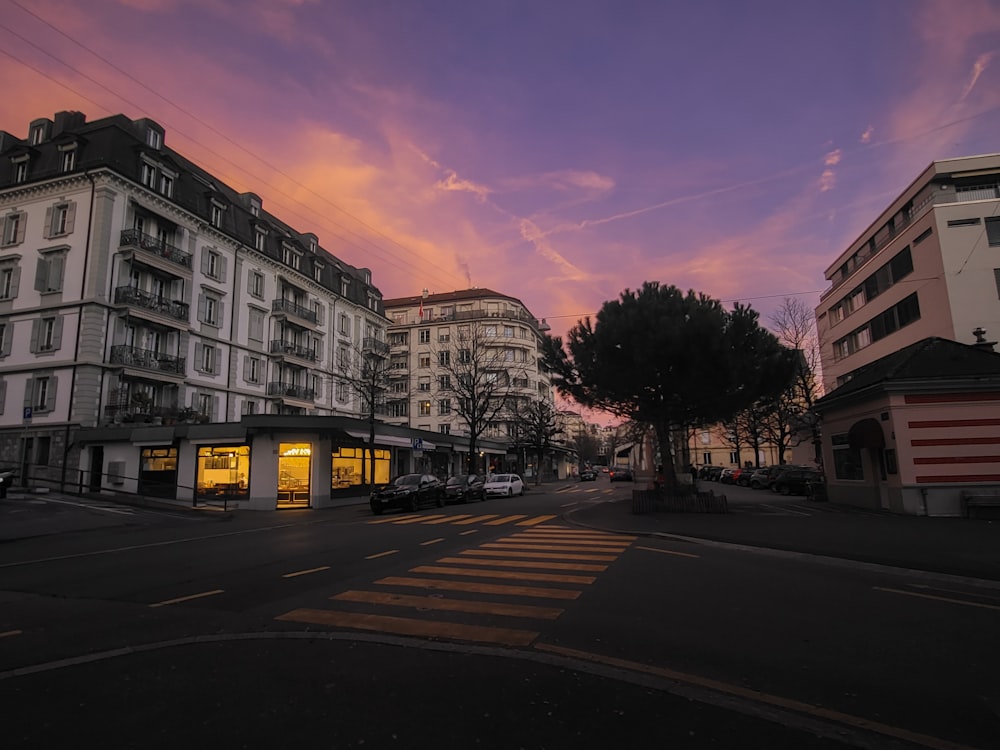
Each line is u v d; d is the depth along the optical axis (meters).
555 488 49.16
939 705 4.09
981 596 7.36
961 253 28.58
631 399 20.53
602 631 5.86
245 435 26.56
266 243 42.28
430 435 38.75
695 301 18.81
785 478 30.88
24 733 3.70
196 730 3.71
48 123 33.16
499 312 70.56
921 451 16.95
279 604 7.24
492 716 3.89
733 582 8.20
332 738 3.57
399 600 7.29
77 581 9.09
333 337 49.50
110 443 28.73
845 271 42.38
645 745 3.49
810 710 4.00
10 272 31.39
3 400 30.19
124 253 30.59
